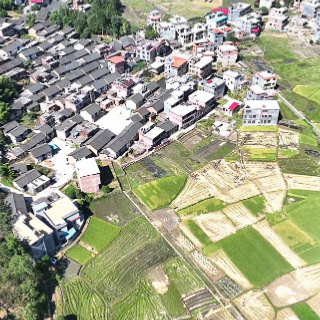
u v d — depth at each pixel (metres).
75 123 143.50
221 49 187.50
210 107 155.75
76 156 127.62
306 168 128.50
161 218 111.69
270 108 144.25
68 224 103.75
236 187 121.81
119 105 159.75
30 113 150.88
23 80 173.25
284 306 89.69
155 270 97.88
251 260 99.62
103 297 92.25
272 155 134.12
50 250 99.81
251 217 111.38
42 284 93.69
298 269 97.25
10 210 105.56
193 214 112.75
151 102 155.38
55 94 161.88
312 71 183.75
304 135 142.88
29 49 190.50
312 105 160.12
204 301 91.12
